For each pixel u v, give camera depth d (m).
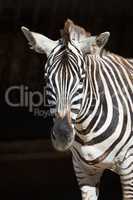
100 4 16.39
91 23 16.45
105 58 8.08
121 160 7.78
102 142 7.63
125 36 16.50
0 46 15.73
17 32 15.90
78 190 13.15
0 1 15.76
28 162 14.08
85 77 7.21
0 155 14.31
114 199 12.44
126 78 7.96
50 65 7.02
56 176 13.93
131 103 7.82
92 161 7.72
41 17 16.20
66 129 6.79
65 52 6.97
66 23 7.22
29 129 14.70
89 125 7.56
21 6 15.91
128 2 16.42
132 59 8.52
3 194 12.90
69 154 14.41
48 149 14.60
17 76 15.49
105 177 13.58
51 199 12.62
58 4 16.19
